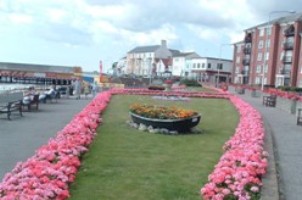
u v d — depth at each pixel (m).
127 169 8.83
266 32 89.38
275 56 86.25
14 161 10.07
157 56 143.88
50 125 17.12
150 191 7.27
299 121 20.77
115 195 7.02
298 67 79.38
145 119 14.91
